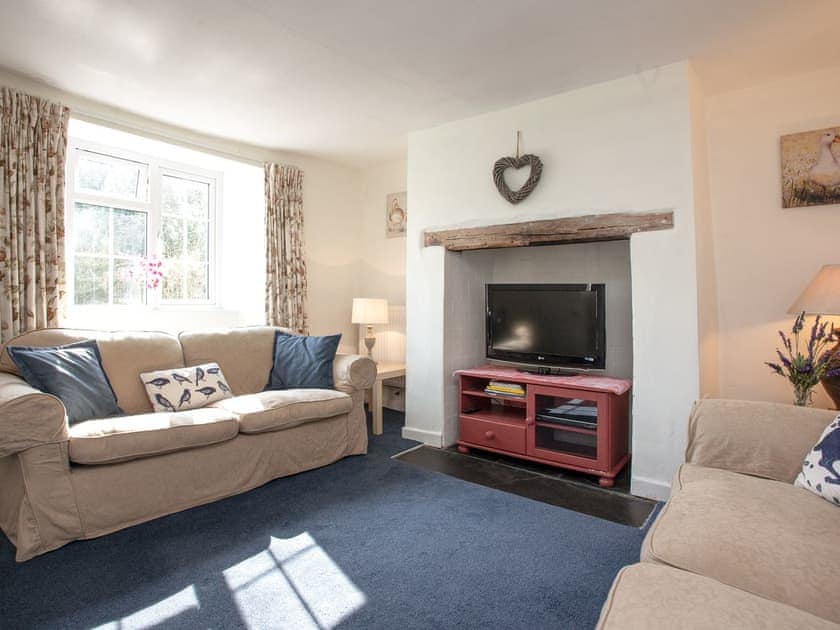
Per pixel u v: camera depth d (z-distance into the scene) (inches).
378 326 182.7
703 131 114.4
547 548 81.5
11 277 108.0
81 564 75.4
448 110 129.4
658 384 103.3
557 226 117.3
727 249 117.6
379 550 80.6
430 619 63.0
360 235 192.9
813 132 108.0
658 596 39.7
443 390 138.9
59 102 117.8
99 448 82.9
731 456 71.2
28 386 87.1
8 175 107.7
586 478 115.6
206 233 167.3
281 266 162.1
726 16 85.7
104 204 140.6
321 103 124.8
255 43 96.0
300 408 113.5
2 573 72.6
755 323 114.6
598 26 89.2
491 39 94.0
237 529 87.8
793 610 37.5
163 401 109.7
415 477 115.0
